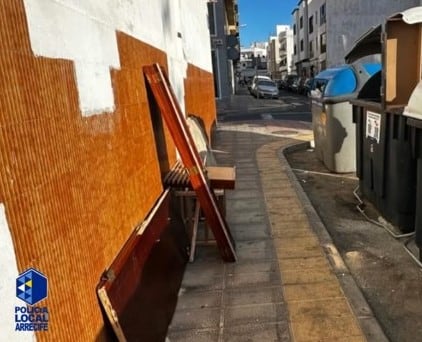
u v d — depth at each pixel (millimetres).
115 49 2250
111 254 1935
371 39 5027
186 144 3178
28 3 1316
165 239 2938
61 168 1461
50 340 1280
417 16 3463
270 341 2328
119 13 2389
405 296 2877
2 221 1085
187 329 2482
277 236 3797
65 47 1582
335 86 6320
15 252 1134
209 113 9539
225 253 3324
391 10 28125
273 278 3029
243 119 14648
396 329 2527
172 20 4398
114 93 2182
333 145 6348
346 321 2459
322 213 4664
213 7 19531
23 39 1271
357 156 5109
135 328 1981
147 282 2328
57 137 1450
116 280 1866
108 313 1714
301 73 45750
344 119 6184
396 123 3752
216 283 3010
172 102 3027
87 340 1542
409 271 3209
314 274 3047
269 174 6105
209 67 10234
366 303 2648
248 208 4602
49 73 1429
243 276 3092
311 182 6059
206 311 2662
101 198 1859
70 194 1521
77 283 1511
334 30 29031
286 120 13688
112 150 2078
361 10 28516
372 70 6246
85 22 1812
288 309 2623
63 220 1441
